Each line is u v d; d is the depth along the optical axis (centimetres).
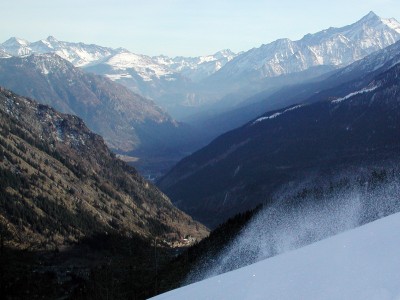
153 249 18238
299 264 2077
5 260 15525
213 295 2048
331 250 2128
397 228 2142
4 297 13100
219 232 10656
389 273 1703
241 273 2225
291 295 1795
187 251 11462
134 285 11025
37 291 13788
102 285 11519
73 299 12381
